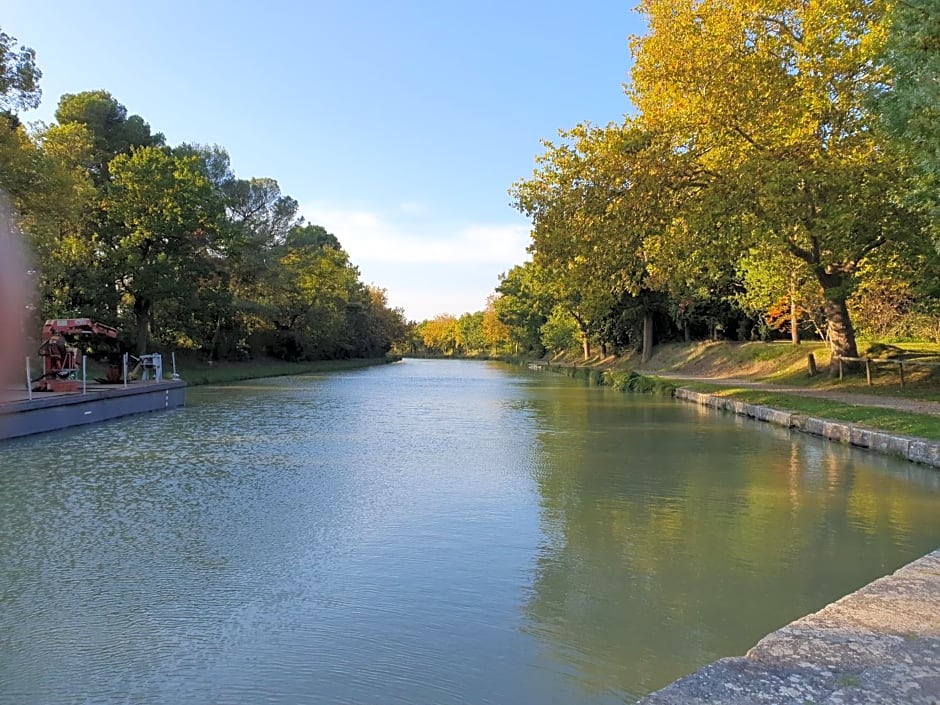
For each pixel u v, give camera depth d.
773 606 5.04
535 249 19.50
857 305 27.20
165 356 41.62
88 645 4.43
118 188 30.89
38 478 9.80
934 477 9.66
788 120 17.69
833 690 2.65
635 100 22.05
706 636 4.54
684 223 19.00
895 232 17.05
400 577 5.66
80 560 6.09
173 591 5.35
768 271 25.16
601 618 4.82
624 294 43.78
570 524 7.27
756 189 16.98
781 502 8.23
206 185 34.09
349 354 80.31
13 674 4.05
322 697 3.78
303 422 17.56
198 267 35.00
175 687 3.90
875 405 15.29
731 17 17.92
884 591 3.91
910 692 2.62
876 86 13.17
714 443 13.23
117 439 14.06
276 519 7.49
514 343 86.62
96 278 29.80
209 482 9.51
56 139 27.11
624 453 12.06
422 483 9.44
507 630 4.64
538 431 15.48
